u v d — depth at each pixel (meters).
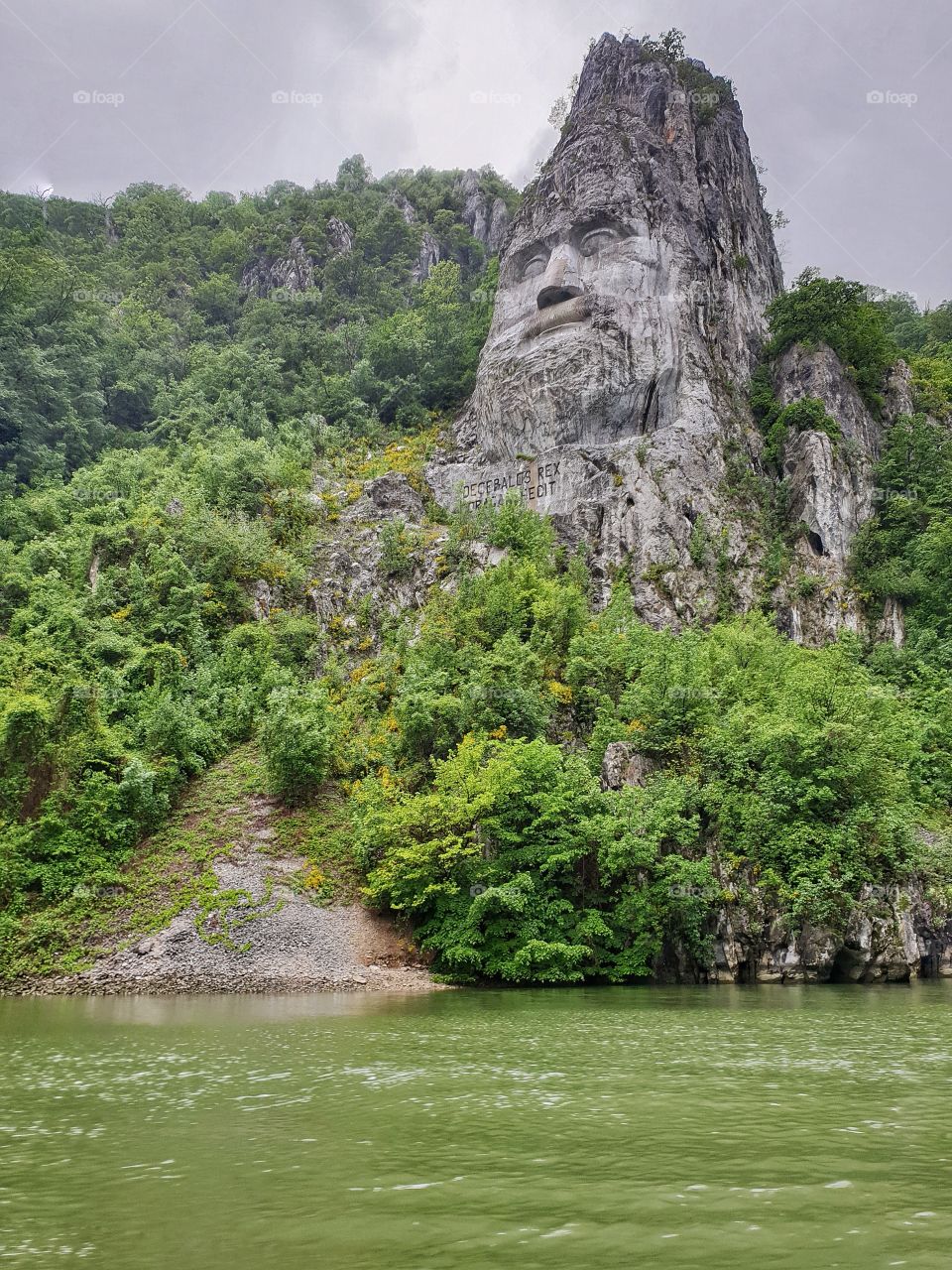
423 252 140.25
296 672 55.03
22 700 40.84
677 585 68.12
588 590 66.56
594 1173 11.88
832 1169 11.98
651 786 42.03
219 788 44.06
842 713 43.75
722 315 85.75
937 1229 9.76
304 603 61.56
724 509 73.25
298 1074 18.45
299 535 67.69
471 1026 25.05
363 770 46.28
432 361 96.38
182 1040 22.53
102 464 77.31
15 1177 11.85
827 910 38.41
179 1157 12.73
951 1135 13.70
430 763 44.59
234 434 80.94
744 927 38.84
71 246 128.38
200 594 56.88
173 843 40.09
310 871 39.47
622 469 73.00
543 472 76.25
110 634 52.72
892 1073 18.62
